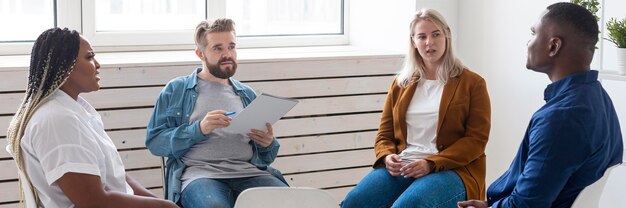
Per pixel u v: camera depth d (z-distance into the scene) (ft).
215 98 10.59
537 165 7.16
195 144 10.41
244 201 8.46
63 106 7.88
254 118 9.78
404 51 13.99
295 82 12.89
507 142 13.30
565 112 7.11
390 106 10.79
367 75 13.42
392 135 10.75
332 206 8.56
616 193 11.56
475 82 10.21
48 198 7.86
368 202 10.00
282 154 13.04
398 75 10.82
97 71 8.48
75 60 8.05
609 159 7.58
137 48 14.30
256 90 12.65
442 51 10.20
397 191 10.11
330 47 15.31
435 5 13.79
